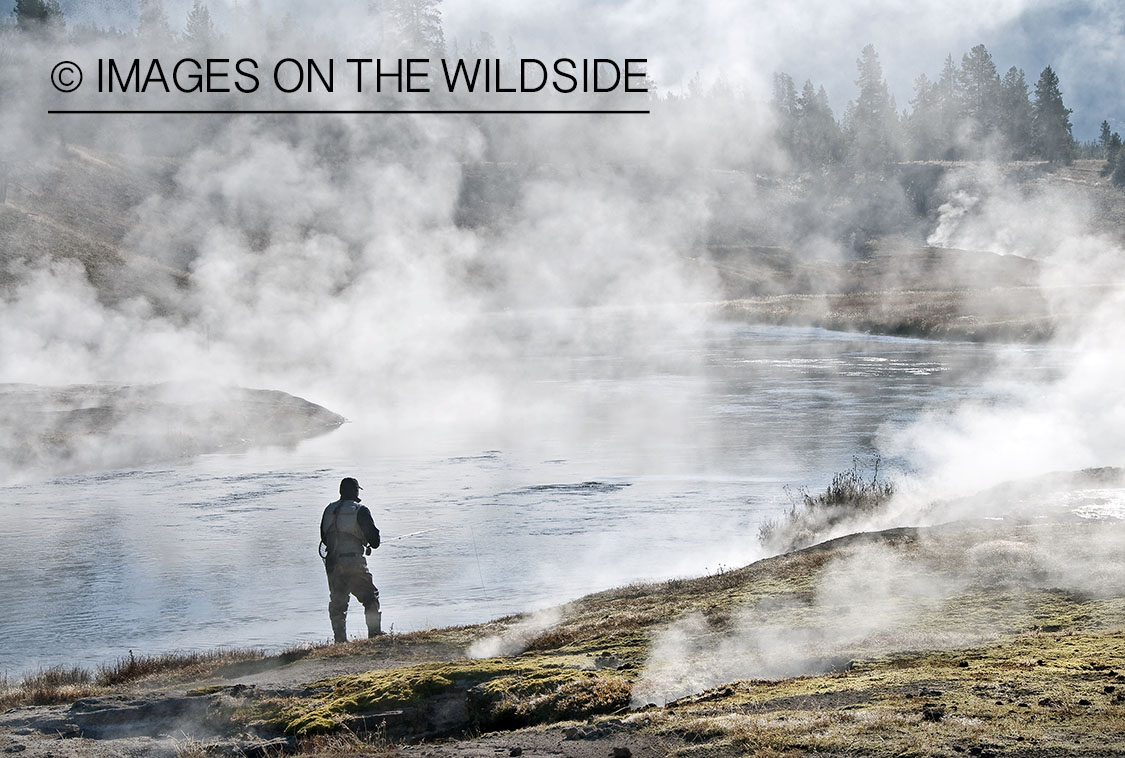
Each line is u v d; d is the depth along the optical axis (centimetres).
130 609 1639
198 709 829
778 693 721
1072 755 515
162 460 3488
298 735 744
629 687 795
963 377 5472
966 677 716
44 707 905
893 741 558
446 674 825
